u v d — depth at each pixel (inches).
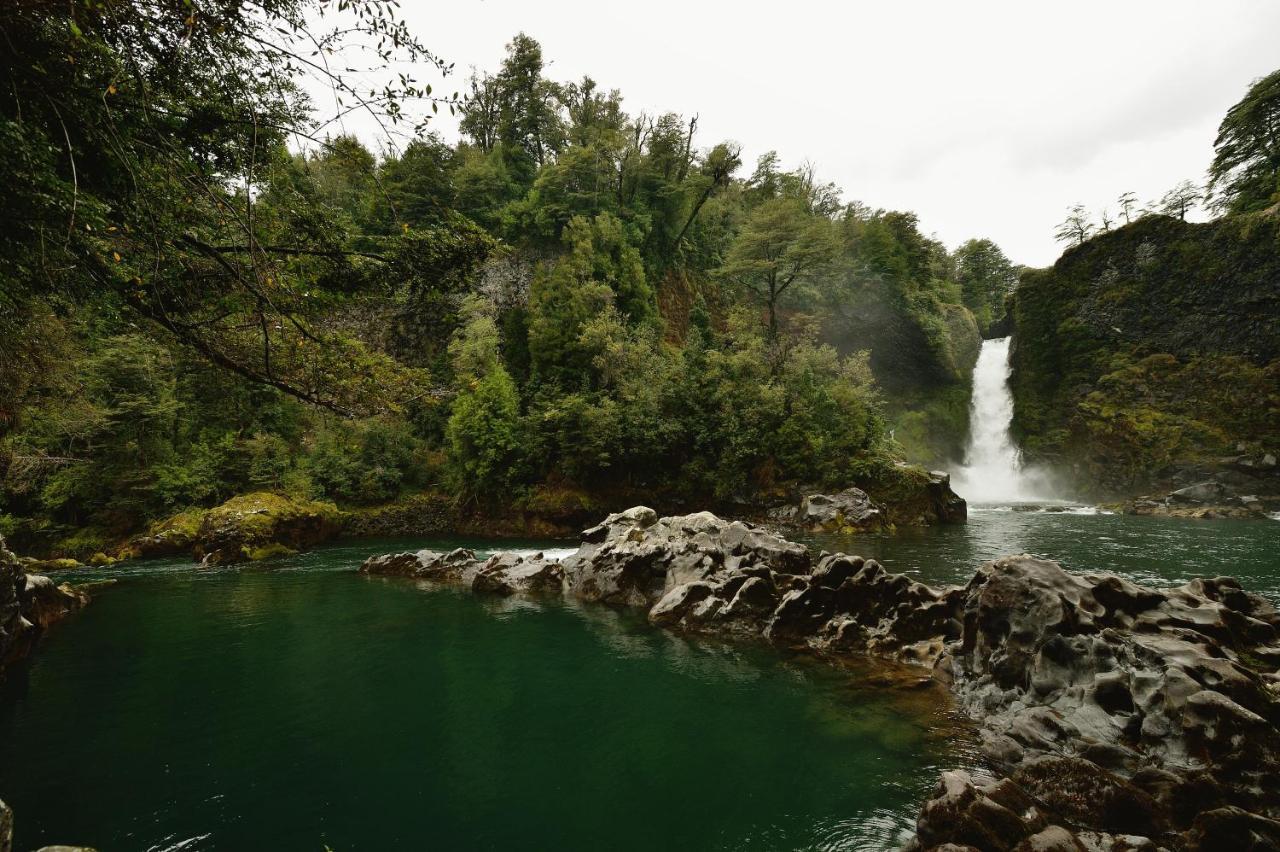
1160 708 300.2
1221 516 1475.1
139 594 807.1
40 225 189.6
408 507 1672.0
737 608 605.3
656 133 2650.1
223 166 266.2
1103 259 2182.6
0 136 168.9
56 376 455.8
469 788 303.0
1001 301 3779.5
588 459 1573.6
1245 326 1835.6
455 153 2719.0
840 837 253.0
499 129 2864.2
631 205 2578.7
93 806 286.2
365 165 270.1
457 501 1673.2
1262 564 820.6
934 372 2642.7
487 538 1514.5
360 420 339.0
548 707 411.2
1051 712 327.6
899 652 498.9
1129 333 2090.3
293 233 290.0
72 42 186.1
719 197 3144.7
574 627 625.0
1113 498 1931.6
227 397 1512.1
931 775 301.9
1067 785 261.1
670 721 383.9
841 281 2728.8
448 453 1843.0
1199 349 1926.7
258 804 288.4
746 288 2795.3
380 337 2034.9
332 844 254.7
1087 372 2160.4
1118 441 1946.4
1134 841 223.5
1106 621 376.5
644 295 2285.9
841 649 527.2
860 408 1628.9
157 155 222.1
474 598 772.6
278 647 557.9
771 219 2188.7
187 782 310.8
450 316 381.4
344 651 545.3
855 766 314.8
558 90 2908.5
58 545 1240.2
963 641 452.1
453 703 420.5
